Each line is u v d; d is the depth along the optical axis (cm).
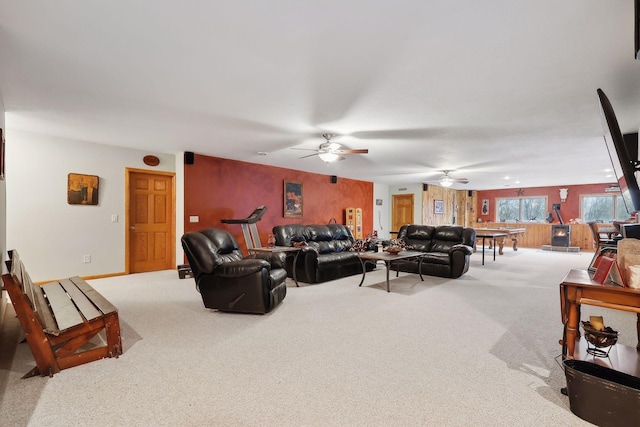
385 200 1084
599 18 183
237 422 164
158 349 252
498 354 244
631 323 315
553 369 220
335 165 710
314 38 208
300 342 266
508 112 349
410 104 326
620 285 179
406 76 263
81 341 226
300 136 456
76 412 172
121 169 537
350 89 290
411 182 1025
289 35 205
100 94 304
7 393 190
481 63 240
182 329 296
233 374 212
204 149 552
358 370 218
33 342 207
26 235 450
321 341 268
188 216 575
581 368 183
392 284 500
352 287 477
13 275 205
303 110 346
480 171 785
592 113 350
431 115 359
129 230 550
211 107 339
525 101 317
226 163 634
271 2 172
